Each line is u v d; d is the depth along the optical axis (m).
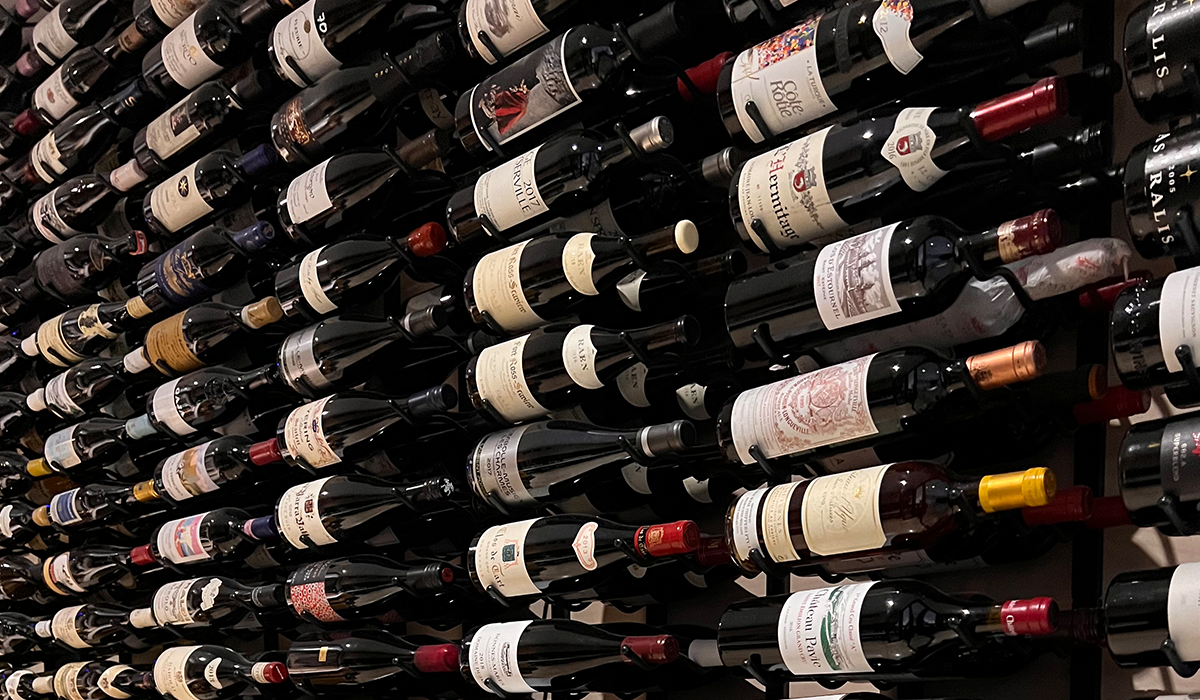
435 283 1.50
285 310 1.47
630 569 1.21
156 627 1.93
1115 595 0.80
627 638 1.05
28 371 2.26
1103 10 1.01
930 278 0.89
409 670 1.35
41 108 1.98
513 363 1.19
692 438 1.06
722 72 1.05
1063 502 0.84
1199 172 0.79
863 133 0.96
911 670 0.91
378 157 1.42
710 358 1.18
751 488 1.16
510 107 1.18
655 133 1.09
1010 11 0.98
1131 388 0.83
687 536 1.02
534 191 1.17
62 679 2.04
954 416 0.95
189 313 1.70
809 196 0.97
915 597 0.92
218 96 1.59
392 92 1.38
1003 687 1.01
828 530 0.93
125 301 1.96
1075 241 1.01
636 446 1.10
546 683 1.18
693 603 1.25
